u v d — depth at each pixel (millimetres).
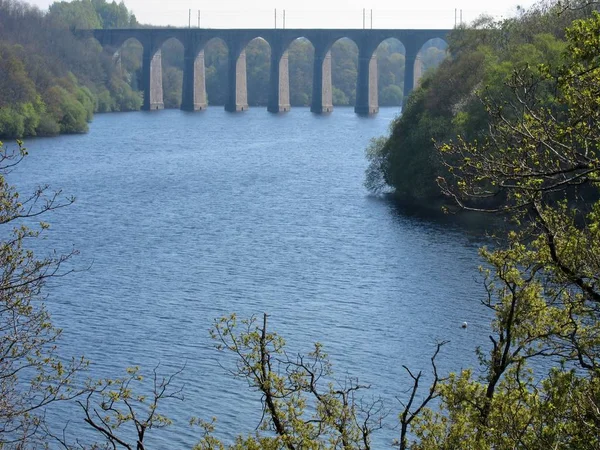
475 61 99375
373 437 38688
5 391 24828
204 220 94250
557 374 20000
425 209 98250
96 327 54062
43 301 58906
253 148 177000
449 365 47781
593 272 21688
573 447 18891
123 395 23453
